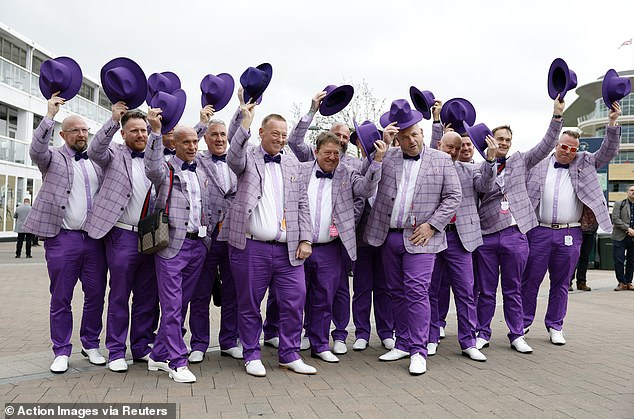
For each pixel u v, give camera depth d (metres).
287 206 4.91
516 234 5.85
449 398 4.18
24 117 30.67
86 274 4.98
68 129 4.92
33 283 11.59
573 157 6.14
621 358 5.52
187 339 6.27
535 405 4.01
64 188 4.77
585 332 6.92
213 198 5.42
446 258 5.59
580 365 5.23
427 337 5.08
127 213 4.88
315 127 20.41
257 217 4.82
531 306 6.39
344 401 4.09
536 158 5.87
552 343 6.24
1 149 27.75
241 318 4.92
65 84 4.77
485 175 5.38
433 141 6.28
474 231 5.58
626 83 5.70
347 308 5.93
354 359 5.51
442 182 5.23
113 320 4.87
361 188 5.25
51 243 4.81
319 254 5.37
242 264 4.85
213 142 5.52
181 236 4.72
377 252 6.03
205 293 5.38
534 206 6.16
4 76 28.81
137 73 4.83
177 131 4.91
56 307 4.83
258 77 4.67
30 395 4.06
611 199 53.62
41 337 6.25
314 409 3.89
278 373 4.90
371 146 5.29
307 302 5.98
